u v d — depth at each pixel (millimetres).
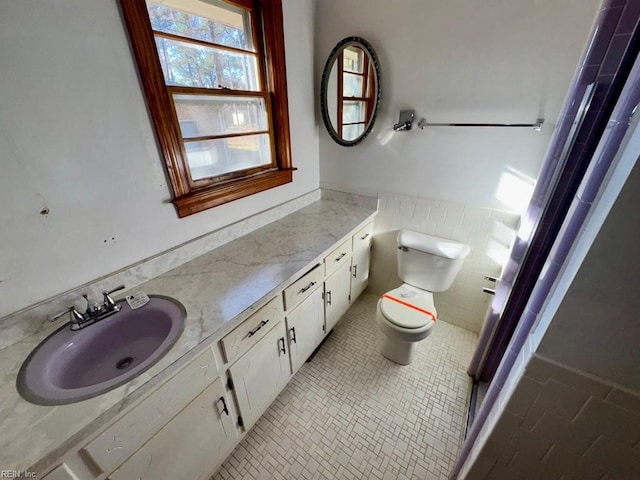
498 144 1470
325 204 2148
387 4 1482
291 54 1630
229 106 1419
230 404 1116
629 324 525
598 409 624
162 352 853
